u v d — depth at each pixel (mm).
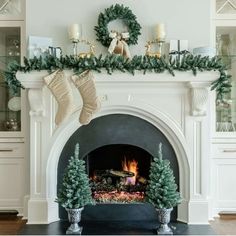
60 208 2898
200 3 2945
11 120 3262
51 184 2842
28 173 3039
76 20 2969
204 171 2807
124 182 3082
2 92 3336
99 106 2590
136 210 2889
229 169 3082
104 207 2879
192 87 2730
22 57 3074
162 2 2963
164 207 2539
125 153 3229
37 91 2734
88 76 2598
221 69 2682
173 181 2600
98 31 2918
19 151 3094
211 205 2998
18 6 3160
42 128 2816
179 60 2727
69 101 2598
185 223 2791
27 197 3006
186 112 2805
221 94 2832
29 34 2943
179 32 2949
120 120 2869
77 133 2867
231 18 3131
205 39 2938
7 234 2629
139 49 2971
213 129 3100
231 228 2744
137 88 2799
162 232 2543
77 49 2961
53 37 2955
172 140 2848
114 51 2889
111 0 2975
